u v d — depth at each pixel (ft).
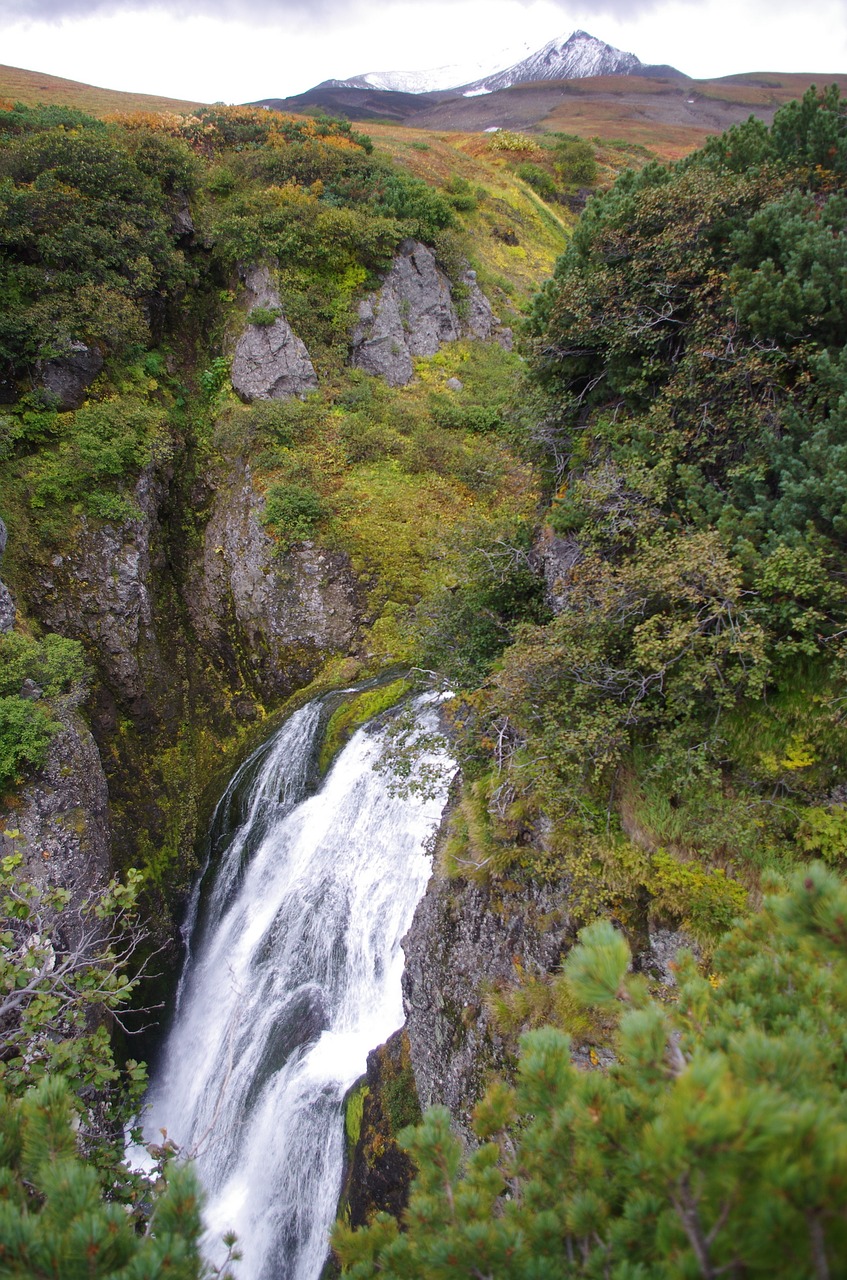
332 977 43.88
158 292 71.26
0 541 52.42
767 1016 12.53
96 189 66.59
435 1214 11.43
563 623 27.94
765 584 24.04
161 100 123.03
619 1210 10.51
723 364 29.76
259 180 82.07
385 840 43.68
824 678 23.67
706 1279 7.39
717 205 31.42
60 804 43.24
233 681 67.87
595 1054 22.57
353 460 69.05
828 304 28.04
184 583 69.10
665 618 25.58
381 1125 33.63
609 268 35.32
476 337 91.40
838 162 33.78
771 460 27.17
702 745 24.30
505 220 114.83
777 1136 6.98
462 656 38.52
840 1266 6.61
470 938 29.84
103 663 58.70
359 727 51.57
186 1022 50.57
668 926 22.90
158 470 66.18
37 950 25.46
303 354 73.51
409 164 112.47
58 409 62.28
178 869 57.16
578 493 32.40
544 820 27.12
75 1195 9.91
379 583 63.67
